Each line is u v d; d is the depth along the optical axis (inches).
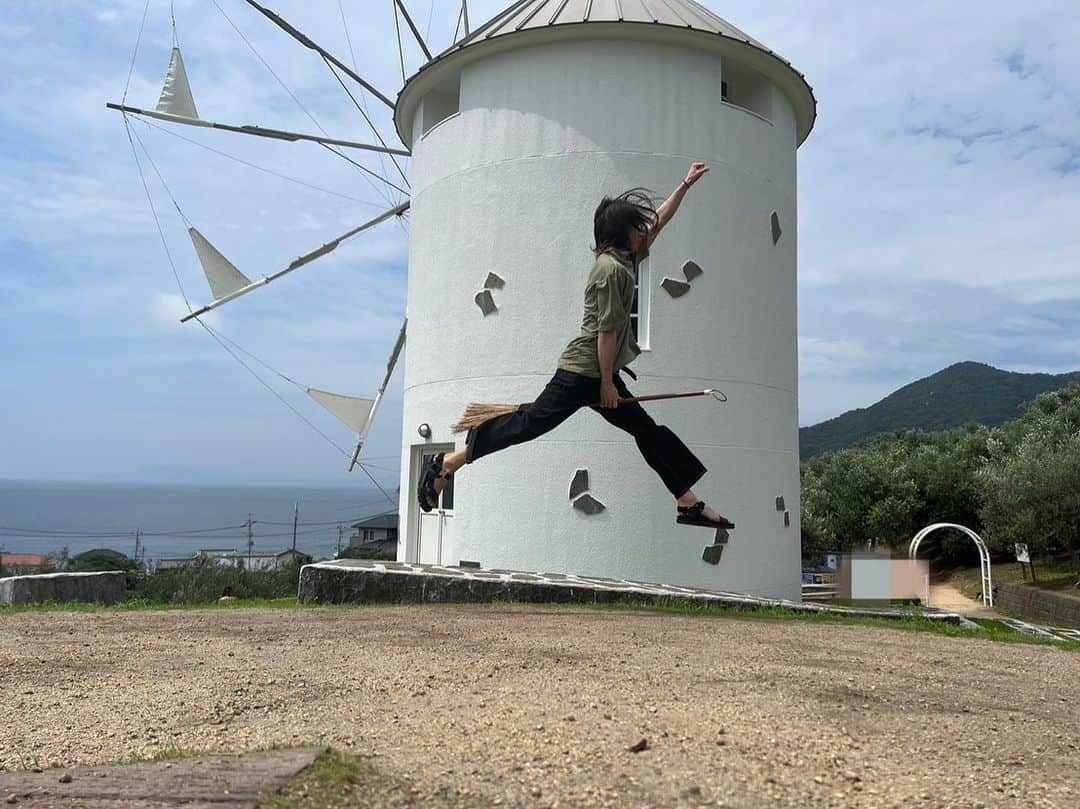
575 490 530.0
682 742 172.1
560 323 548.4
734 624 375.6
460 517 561.9
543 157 559.5
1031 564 878.4
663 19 567.8
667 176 554.3
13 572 1406.3
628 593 433.7
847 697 226.2
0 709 212.1
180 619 370.3
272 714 204.7
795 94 624.1
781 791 146.6
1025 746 185.8
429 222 614.9
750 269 578.6
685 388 545.0
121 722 199.2
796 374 625.9
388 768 150.7
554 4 595.8
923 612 447.5
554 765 155.2
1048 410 1267.2
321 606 426.0
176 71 727.1
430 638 314.7
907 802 143.9
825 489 1273.4
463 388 576.1
